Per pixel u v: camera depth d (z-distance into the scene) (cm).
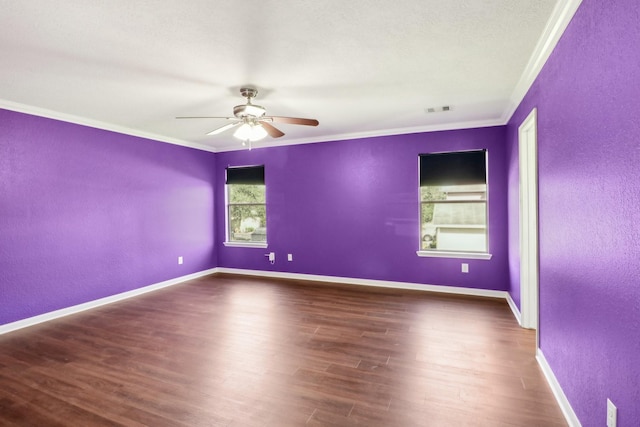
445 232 489
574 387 193
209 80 300
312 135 544
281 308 419
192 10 193
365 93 340
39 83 304
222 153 635
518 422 199
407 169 498
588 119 171
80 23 205
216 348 305
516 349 296
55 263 401
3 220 357
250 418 206
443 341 315
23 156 373
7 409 218
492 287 459
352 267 539
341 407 216
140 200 503
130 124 460
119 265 472
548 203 241
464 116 432
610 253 150
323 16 201
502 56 258
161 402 223
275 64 269
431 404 217
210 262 631
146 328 358
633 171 131
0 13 192
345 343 313
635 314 131
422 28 217
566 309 207
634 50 128
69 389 241
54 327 366
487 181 458
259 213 616
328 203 551
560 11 194
